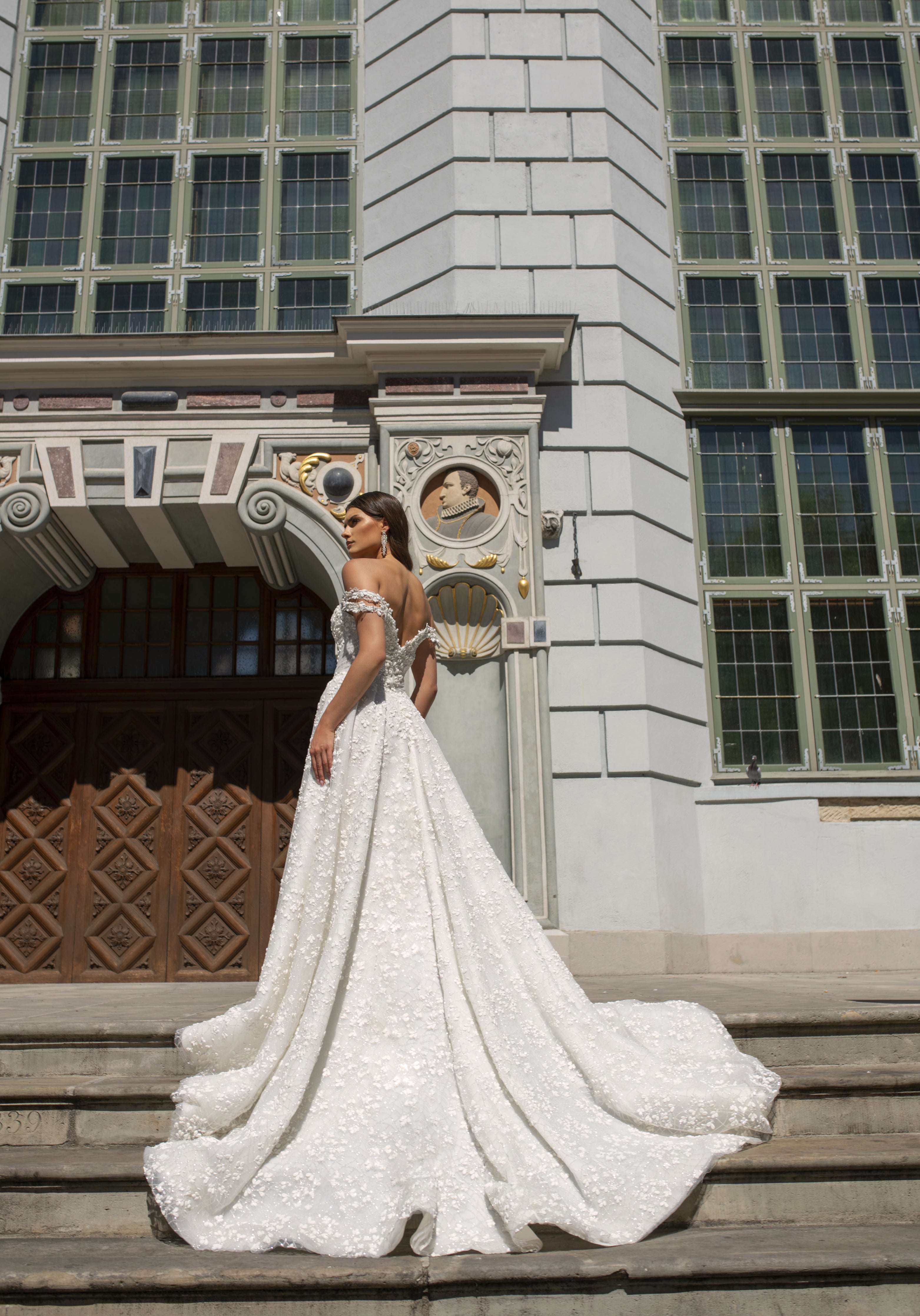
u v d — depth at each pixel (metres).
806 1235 2.23
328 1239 2.06
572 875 7.28
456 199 8.52
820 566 8.55
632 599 7.79
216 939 7.99
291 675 8.52
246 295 8.73
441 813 2.70
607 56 9.05
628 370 8.30
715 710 8.19
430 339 7.77
